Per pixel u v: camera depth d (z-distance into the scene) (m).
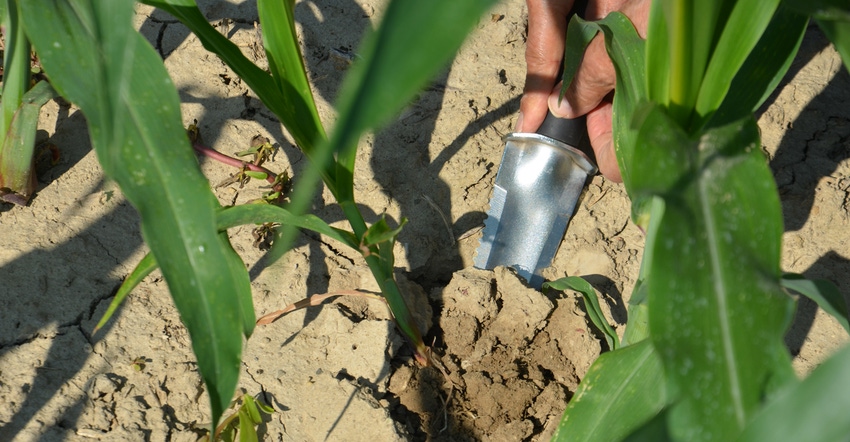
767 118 0.71
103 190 0.65
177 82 0.70
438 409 0.59
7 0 0.58
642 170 0.39
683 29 0.37
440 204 0.67
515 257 0.64
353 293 0.61
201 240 0.42
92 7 0.32
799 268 0.65
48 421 0.56
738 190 0.39
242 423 0.55
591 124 0.64
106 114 0.33
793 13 0.42
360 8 0.76
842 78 0.73
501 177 0.65
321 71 0.72
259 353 0.60
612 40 0.47
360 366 0.59
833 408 0.29
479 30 0.75
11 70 0.60
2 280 0.61
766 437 0.30
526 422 0.58
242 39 0.73
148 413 0.57
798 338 0.62
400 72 0.17
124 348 0.59
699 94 0.40
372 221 0.66
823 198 0.67
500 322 0.61
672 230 0.37
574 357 0.61
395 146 0.69
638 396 0.46
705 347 0.36
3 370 0.57
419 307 0.62
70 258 0.62
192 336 0.42
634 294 0.48
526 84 0.64
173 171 0.42
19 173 0.62
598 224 0.67
